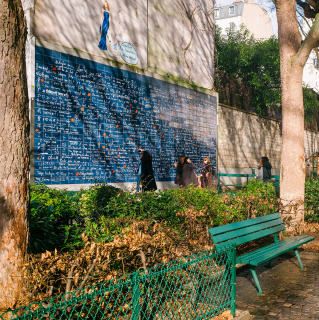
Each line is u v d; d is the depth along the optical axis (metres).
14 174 2.98
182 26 13.32
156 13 12.05
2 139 2.93
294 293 4.50
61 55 8.67
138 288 2.68
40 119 8.10
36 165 7.96
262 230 5.45
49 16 8.52
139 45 11.22
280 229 5.98
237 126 17.08
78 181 8.91
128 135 10.52
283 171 8.11
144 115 11.16
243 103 18.42
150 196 5.39
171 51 12.72
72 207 5.34
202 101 14.07
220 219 6.10
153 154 11.48
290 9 8.09
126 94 10.52
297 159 8.00
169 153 12.19
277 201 7.76
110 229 4.35
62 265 2.81
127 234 3.41
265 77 17.77
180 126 12.79
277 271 5.52
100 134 9.61
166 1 12.54
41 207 4.70
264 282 4.99
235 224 4.81
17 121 3.01
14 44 2.98
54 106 8.44
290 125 8.04
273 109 21.02
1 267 2.90
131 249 3.19
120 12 10.52
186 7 13.60
